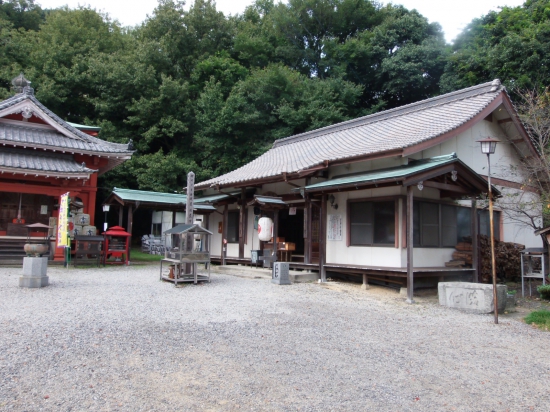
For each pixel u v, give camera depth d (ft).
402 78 89.76
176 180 81.15
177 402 12.22
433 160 33.37
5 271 39.52
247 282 36.60
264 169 47.19
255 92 82.69
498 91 41.34
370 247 36.32
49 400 11.94
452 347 19.31
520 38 64.80
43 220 55.36
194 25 96.99
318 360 16.46
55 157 53.16
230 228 52.95
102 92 82.69
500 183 45.09
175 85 82.43
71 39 90.84
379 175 32.09
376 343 19.27
